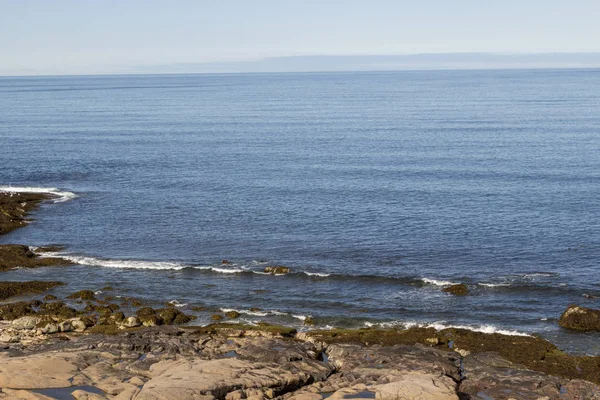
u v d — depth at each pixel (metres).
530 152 98.75
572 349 36.25
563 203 67.69
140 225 62.97
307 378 31.31
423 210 66.19
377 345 36.31
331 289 46.50
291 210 67.31
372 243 56.19
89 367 31.81
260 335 38.06
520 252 53.22
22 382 29.84
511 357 34.62
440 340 37.12
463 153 99.44
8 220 64.31
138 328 39.31
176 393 28.17
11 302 44.28
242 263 51.97
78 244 57.47
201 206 69.81
